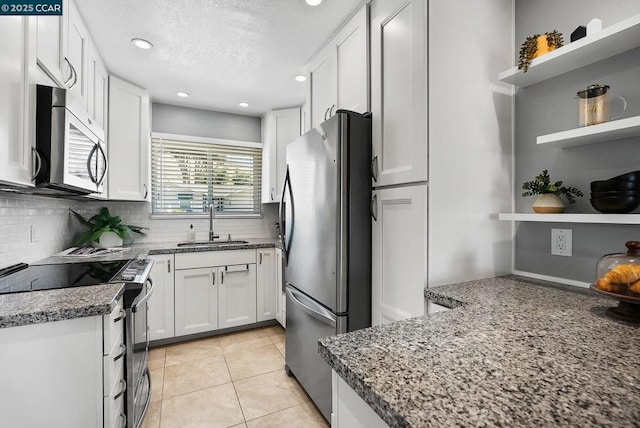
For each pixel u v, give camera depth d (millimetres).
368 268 1609
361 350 690
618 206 1076
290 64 2381
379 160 1546
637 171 1083
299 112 3348
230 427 1669
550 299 1114
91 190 1708
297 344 2016
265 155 3549
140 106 2762
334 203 1563
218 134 3486
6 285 1291
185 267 2732
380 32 1558
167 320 2664
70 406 1053
